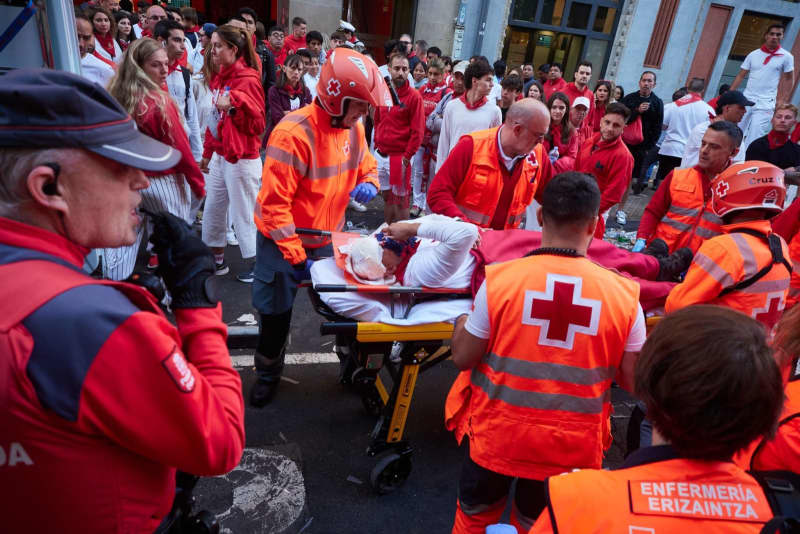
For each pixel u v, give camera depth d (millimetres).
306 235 2818
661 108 8172
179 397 845
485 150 3072
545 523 958
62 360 762
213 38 3881
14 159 788
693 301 2242
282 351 3035
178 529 1259
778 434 1272
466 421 1891
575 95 7934
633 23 11750
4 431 774
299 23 8812
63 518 862
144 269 4273
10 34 1632
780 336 1468
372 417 3035
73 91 785
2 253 809
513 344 1588
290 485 2541
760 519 868
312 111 2551
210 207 4344
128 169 904
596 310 1535
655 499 896
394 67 5258
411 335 2152
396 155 5543
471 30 10945
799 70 13086
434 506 2518
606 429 1811
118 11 6785
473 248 2328
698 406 856
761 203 2197
